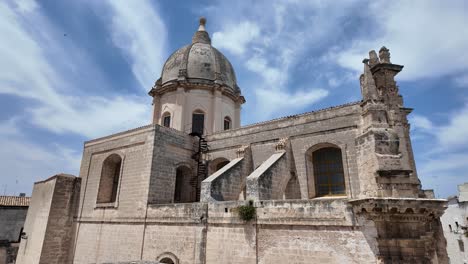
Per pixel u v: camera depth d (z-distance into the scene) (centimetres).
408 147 1942
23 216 3975
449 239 3759
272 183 1927
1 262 3278
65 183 2848
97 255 2469
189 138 2770
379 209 1215
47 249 2611
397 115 1755
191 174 2723
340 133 2041
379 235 1259
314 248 1434
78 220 2798
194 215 1938
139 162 2483
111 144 2847
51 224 2680
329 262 1377
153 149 2408
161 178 2422
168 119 3288
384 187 1279
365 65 1606
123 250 2295
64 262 2691
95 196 2766
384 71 1834
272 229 1588
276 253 1540
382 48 1952
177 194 2756
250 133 2523
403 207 1191
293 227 1520
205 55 3541
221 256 1742
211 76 3419
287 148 2216
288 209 1554
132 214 2352
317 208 1465
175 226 2031
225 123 3444
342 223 1375
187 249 1912
